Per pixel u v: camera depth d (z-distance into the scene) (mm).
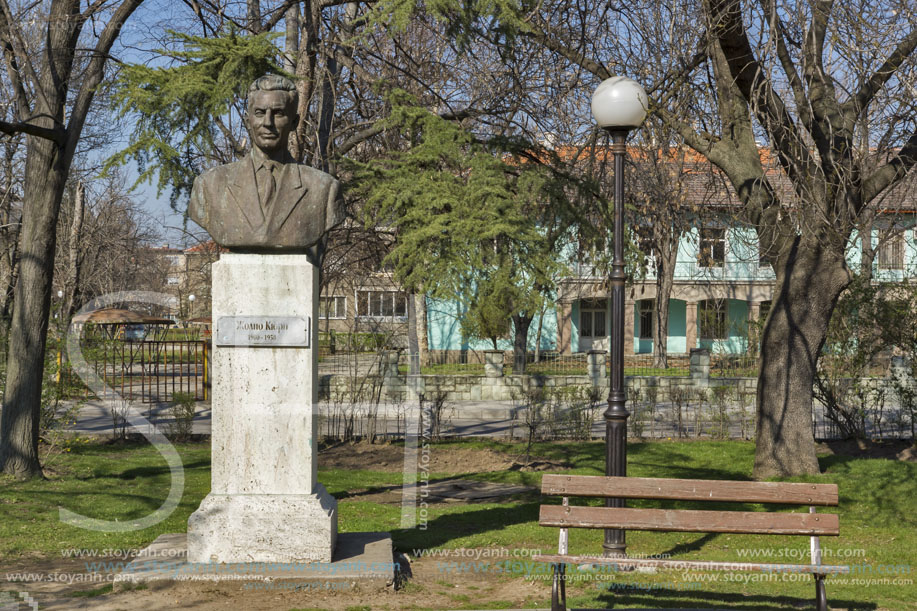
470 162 8750
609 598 5566
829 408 14156
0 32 9984
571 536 7418
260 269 5695
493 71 10680
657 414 18031
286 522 5605
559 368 23172
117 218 31781
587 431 15133
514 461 12430
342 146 10586
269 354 5695
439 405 15633
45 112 10125
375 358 18094
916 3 7512
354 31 10758
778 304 11023
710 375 22125
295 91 5859
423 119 9039
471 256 8000
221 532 5590
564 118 10570
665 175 11414
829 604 5469
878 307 13750
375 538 6285
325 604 5164
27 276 10148
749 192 10805
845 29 7352
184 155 8516
